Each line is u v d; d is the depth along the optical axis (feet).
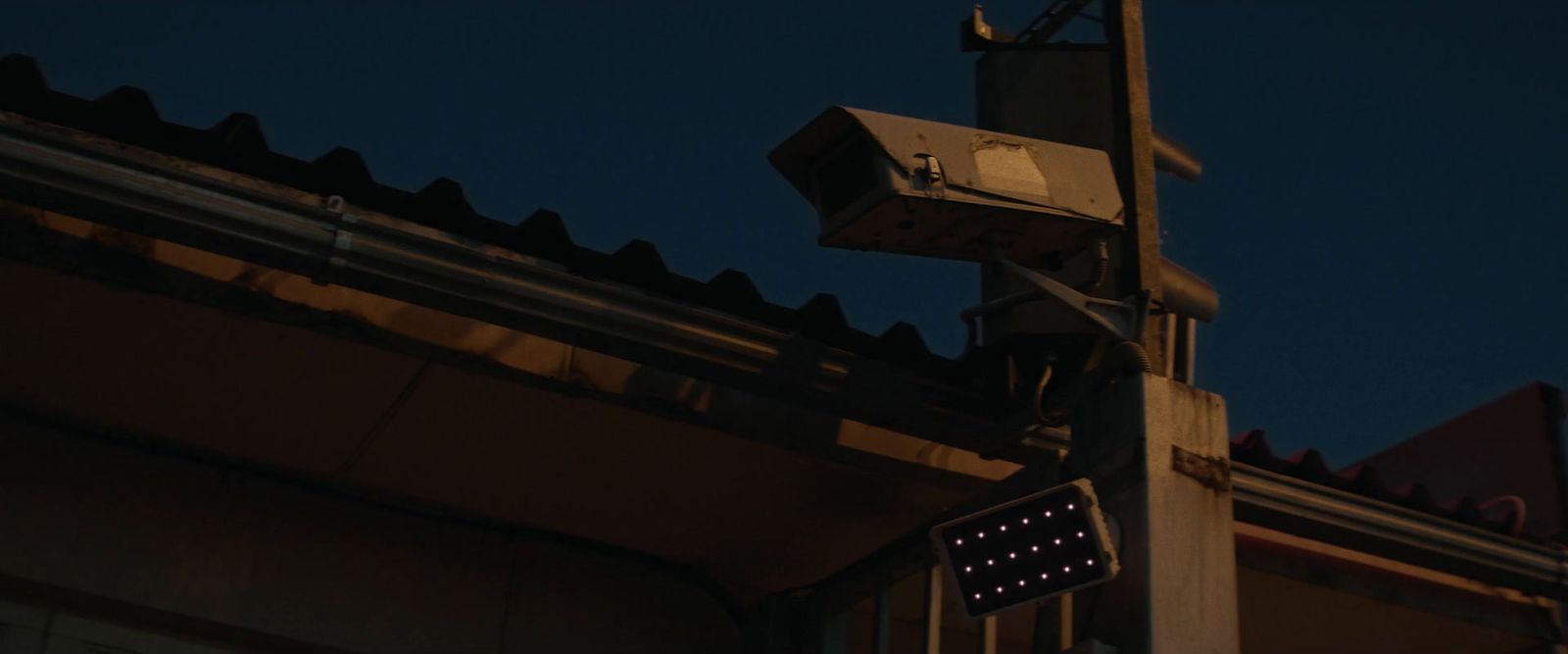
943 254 13.58
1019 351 14.58
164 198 12.31
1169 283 15.51
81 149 12.23
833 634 16.76
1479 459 22.71
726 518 16.76
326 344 14.15
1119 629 12.86
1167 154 16.44
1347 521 15.92
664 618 17.63
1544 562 16.90
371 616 16.14
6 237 12.96
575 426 15.17
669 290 14.10
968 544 12.66
